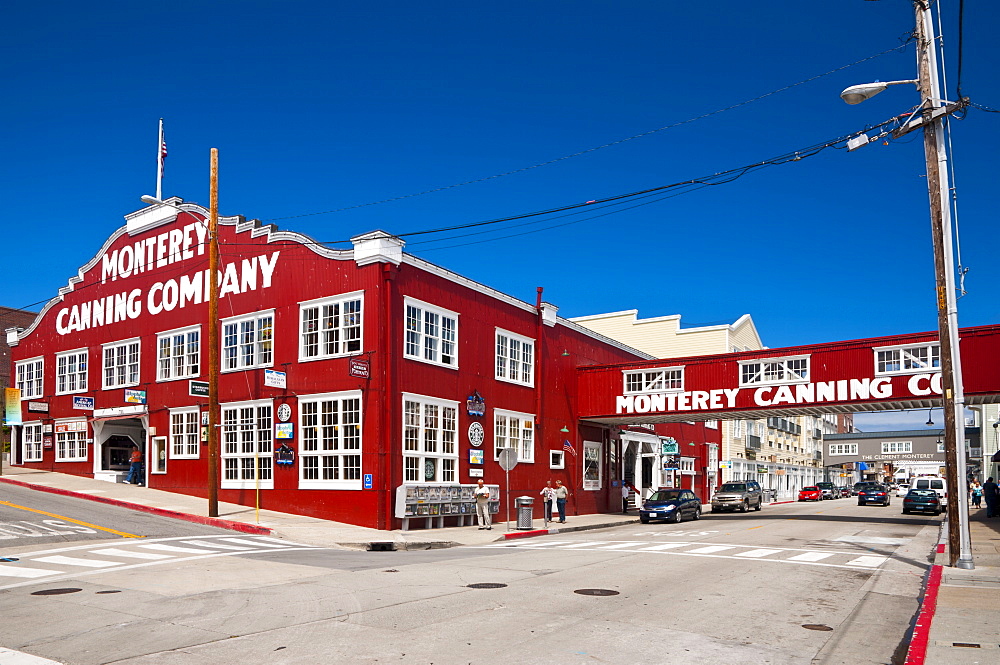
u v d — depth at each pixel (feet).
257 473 80.94
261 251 98.78
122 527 72.23
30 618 34.60
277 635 30.99
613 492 136.87
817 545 72.28
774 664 28.19
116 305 116.98
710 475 185.68
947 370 54.75
